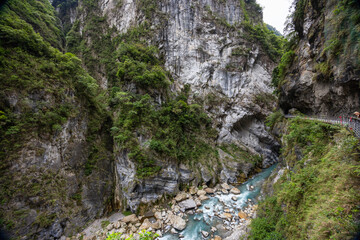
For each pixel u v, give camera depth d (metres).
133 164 15.33
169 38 26.84
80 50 26.58
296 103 15.09
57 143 12.70
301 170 8.24
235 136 27.61
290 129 12.63
